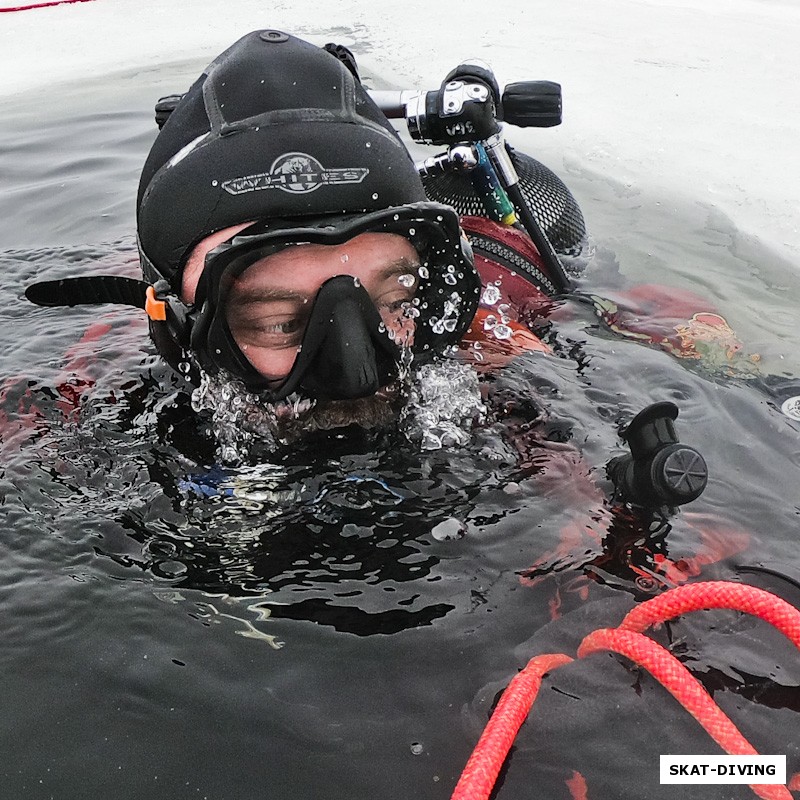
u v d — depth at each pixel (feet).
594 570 1.43
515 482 1.64
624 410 1.92
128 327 2.42
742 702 1.19
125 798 1.09
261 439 1.75
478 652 1.28
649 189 3.76
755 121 4.43
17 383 2.06
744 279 3.01
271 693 1.23
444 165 2.39
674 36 5.96
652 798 1.07
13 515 1.59
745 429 1.95
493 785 1.08
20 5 7.70
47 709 1.22
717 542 1.50
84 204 3.71
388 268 1.74
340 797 1.09
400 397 1.84
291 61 1.86
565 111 4.63
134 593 1.41
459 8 6.92
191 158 1.78
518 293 2.47
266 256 1.63
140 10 7.47
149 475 1.68
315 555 1.48
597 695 1.20
